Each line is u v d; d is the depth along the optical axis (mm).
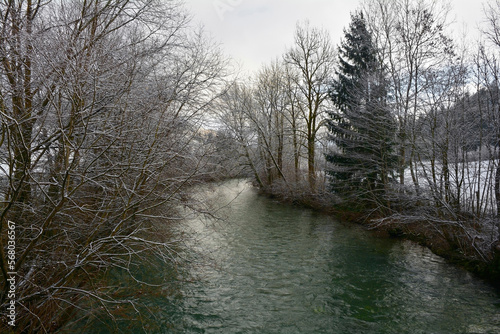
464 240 11312
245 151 24188
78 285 6746
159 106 6621
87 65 5074
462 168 11062
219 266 11000
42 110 5754
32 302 5703
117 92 5840
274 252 13180
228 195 26719
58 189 6383
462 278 10367
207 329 7594
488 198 10688
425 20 13414
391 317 8250
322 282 10305
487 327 7715
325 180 22906
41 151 6008
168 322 7750
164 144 6777
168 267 9867
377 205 16125
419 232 14391
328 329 7723
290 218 19828
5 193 5637
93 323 7121
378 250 13469
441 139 11383
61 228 6078
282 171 29234
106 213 6320
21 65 5633
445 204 10695
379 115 14672
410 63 13961
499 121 10219
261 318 8156
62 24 5984
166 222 8477
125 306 7504
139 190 6711
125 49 7039
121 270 9133
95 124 5980
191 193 8594
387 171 15328
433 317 8219
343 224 18062
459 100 11375
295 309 8625
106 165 6812
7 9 5816
